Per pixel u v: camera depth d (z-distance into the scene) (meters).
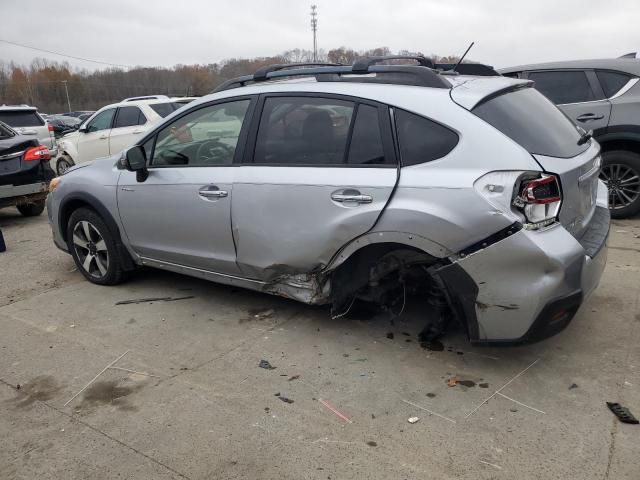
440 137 3.03
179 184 4.02
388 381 3.16
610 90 6.31
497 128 2.93
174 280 4.97
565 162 2.94
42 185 8.02
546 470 2.41
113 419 2.90
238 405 2.98
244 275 3.88
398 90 3.23
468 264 2.91
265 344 3.67
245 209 3.65
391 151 3.16
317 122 3.46
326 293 3.60
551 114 3.48
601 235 3.25
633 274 4.62
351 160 3.29
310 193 3.36
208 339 3.78
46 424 2.88
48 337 3.91
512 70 6.94
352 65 3.53
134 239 4.49
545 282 2.78
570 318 2.96
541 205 2.77
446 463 2.48
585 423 2.71
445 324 3.54
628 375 3.11
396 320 3.93
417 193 3.00
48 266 5.64
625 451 2.50
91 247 4.87
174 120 4.18
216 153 3.91
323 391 3.09
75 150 11.93
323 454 2.57
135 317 4.20
